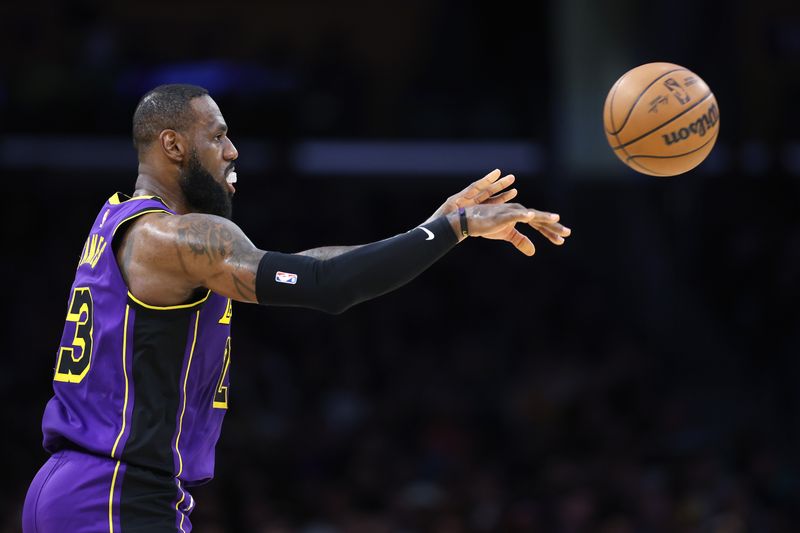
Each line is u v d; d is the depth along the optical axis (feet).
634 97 35.86
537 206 144.05
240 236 30.14
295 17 156.97
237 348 111.14
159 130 32.50
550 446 96.32
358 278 29.25
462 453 98.99
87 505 30.40
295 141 137.90
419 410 103.04
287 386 108.17
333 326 119.85
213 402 32.68
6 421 96.07
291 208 137.39
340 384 109.50
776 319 121.80
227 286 29.81
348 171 142.72
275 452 93.20
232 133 135.85
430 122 146.82
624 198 138.41
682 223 136.46
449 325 125.49
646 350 121.49
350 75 143.84
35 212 133.69
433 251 29.81
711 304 130.31
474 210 30.30
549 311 125.49
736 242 131.54
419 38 158.71
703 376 121.49
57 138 132.26
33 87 131.85
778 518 84.79
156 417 30.73
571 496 81.05
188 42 153.58
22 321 120.06
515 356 118.52
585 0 131.95
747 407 114.01
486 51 148.36
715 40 134.10
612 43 131.85
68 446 31.40
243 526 81.15
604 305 127.54
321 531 82.53
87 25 142.51
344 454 94.99
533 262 135.33
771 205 136.36
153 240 30.32
